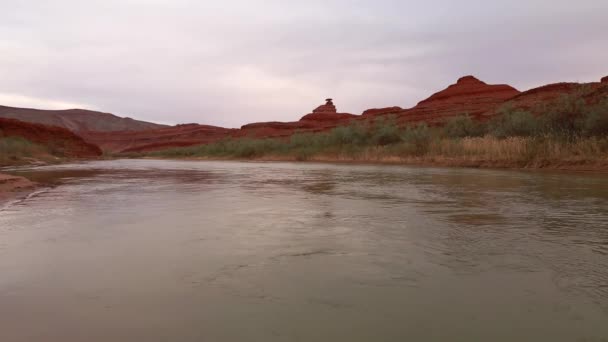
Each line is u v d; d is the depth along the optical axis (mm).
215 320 2299
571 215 5621
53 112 155125
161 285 2861
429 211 6051
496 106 43312
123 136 120688
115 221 5348
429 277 3021
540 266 3275
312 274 3100
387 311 2418
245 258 3539
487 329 2182
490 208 6309
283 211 6133
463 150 21688
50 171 18859
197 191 9211
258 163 28656
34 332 2146
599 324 2236
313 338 2082
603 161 14469
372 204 6844
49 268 3256
